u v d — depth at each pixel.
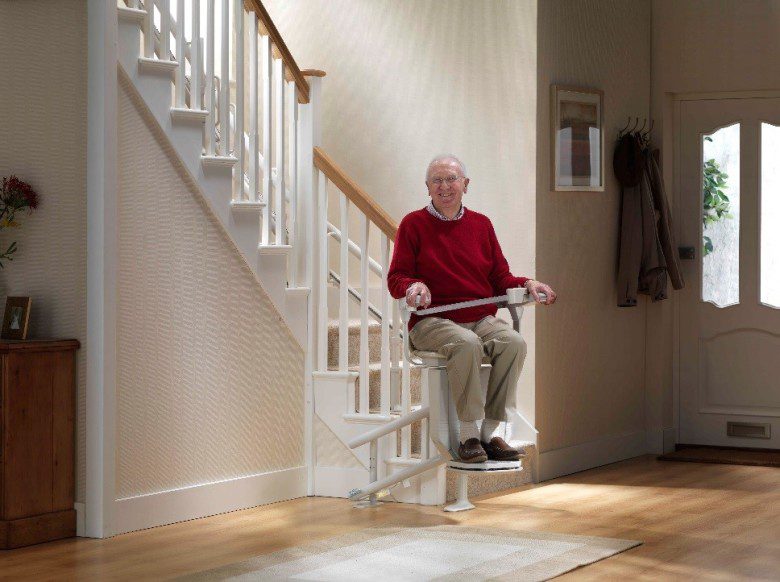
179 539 4.55
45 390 4.51
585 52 6.43
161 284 4.79
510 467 4.82
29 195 4.63
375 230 6.57
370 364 5.97
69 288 4.62
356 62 6.57
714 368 7.15
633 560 4.22
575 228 6.36
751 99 7.02
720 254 7.12
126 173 4.64
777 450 6.97
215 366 5.07
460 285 4.93
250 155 5.23
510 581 3.88
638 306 7.04
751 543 4.51
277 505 5.30
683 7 7.06
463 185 4.98
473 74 6.17
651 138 7.10
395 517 5.00
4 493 4.39
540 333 6.05
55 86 4.63
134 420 4.70
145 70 4.69
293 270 5.53
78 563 4.15
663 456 6.84
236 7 5.15
